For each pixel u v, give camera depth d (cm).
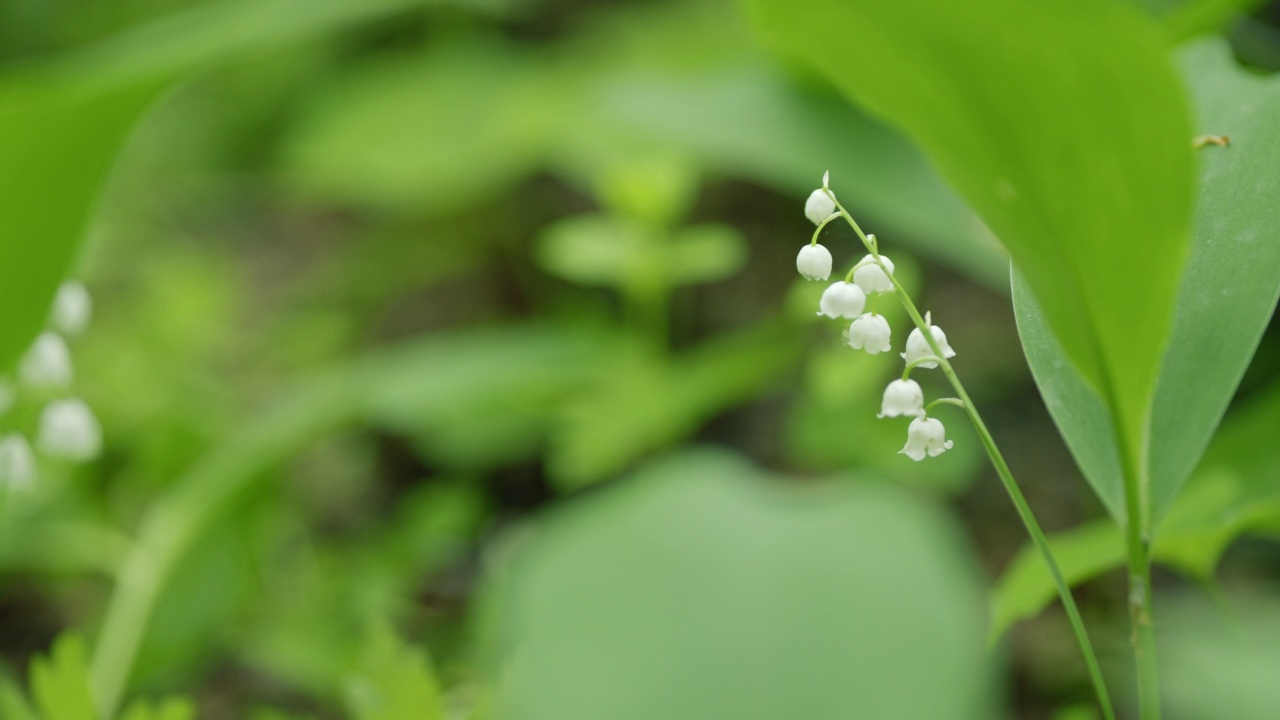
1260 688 68
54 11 204
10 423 81
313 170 181
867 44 59
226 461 102
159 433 114
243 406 143
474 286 187
